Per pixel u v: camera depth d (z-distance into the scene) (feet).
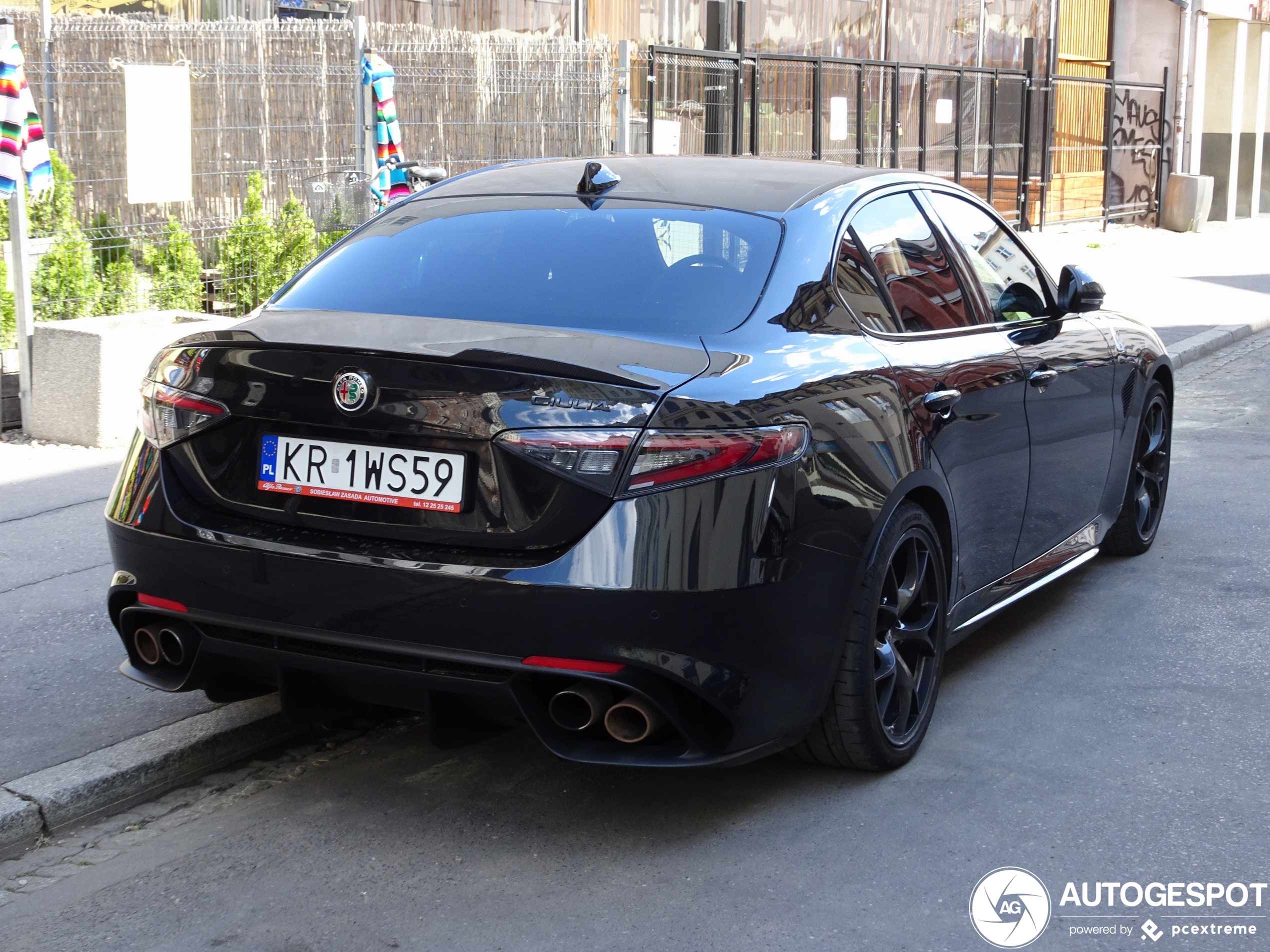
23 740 12.50
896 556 11.98
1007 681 14.67
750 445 10.00
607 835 11.21
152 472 11.12
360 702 10.95
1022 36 68.95
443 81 36.55
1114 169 79.87
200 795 12.17
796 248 11.92
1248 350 41.01
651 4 50.26
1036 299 16.02
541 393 9.82
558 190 13.17
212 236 32.40
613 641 9.66
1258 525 21.29
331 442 10.42
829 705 11.44
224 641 10.86
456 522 10.01
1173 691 14.37
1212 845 10.97
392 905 10.16
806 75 52.39
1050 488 15.42
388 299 11.83
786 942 9.55
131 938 9.77
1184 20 82.02
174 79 26.63
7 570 17.43
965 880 10.41
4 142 23.26
